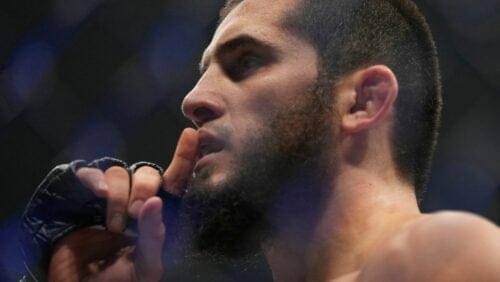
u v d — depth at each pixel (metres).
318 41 3.70
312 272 3.54
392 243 3.20
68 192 3.86
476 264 2.91
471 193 7.32
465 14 7.18
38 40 7.39
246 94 3.63
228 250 3.73
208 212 3.59
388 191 3.56
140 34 7.39
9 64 7.34
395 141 3.67
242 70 3.70
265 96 3.61
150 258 3.86
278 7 3.77
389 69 3.67
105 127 7.42
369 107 3.63
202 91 3.68
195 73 7.31
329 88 3.63
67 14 7.40
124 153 7.40
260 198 3.55
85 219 3.89
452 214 3.11
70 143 7.42
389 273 3.13
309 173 3.56
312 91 3.62
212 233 3.65
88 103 7.42
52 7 7.40
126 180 3.86
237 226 3.62
